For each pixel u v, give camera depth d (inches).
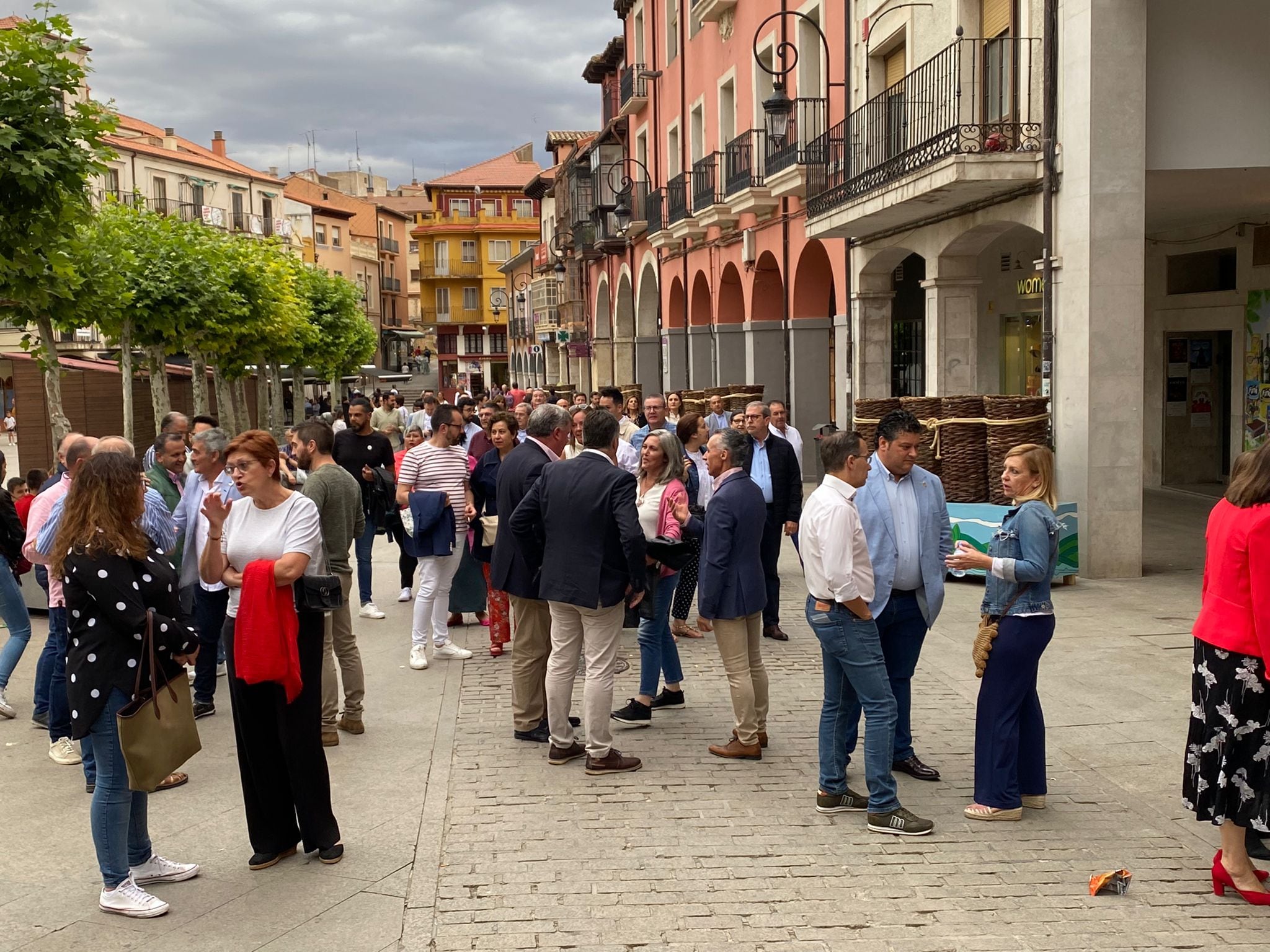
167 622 183.0
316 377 2098.9
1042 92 465.1
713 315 1029.8
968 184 477.1
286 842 202.4
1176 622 376.5
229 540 201.2
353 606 455.5
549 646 273.9
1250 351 604.7
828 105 716.7
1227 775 181.9
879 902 183.8
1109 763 247.9
